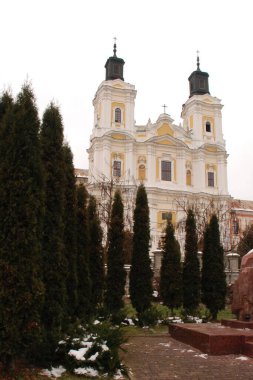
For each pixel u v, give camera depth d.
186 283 16.92
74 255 11.20
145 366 8.23
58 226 9.39
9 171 7.66
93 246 16.23
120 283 16.02
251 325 11.10
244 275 12.20
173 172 48.72
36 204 7.75
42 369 7.42
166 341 11.37
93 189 40.81
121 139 47.03
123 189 39.28
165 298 16.39
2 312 7.01
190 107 53.31
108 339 8.30
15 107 8.23
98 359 7.53
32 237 7.55
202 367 8.12
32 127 8.14
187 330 10.88
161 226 45.28
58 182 9.61
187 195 47.41
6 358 7.00
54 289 9.11
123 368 7.55
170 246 16.98
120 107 48.59
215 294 16.44
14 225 7.43
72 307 10.91
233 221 42.31
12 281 7.17
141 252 16.12
